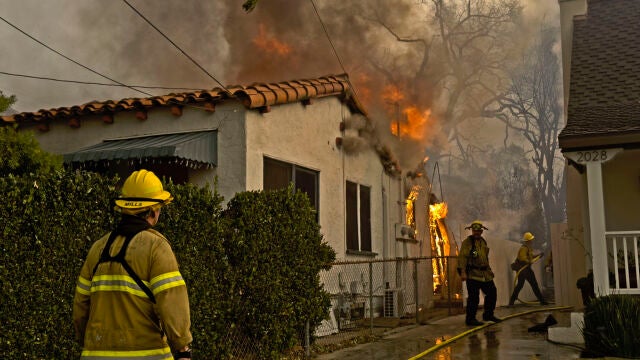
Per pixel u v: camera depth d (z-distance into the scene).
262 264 6.79
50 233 4.47
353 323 10.17
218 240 6.22
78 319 3.24
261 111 8.65
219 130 8.44
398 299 11.55
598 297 7.89
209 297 6.01
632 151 10.07
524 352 7.90
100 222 4.89
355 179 11.36
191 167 8.28
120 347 3.00
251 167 8.34
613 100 9.59
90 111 9.00
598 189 8.42
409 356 7.59
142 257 3.06
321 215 10.06
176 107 8.63
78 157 7.92
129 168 8.71
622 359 7.16
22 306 4.23
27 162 6.48
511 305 14.29
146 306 3.05
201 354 5.91
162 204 3.32
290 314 7.21
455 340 8.98
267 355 6.86
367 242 11.73
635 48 10.77
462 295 14.13
